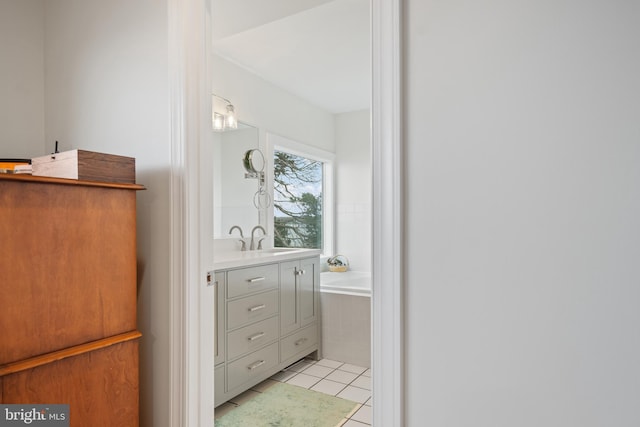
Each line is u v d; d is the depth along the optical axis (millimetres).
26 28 1941
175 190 1486
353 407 2377
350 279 3998
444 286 977
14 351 1122
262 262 2588
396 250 1014
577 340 843
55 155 1348
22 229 1143
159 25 1549
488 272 930
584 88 835
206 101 1559
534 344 884
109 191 1369
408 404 1018
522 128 894
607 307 813
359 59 2990
